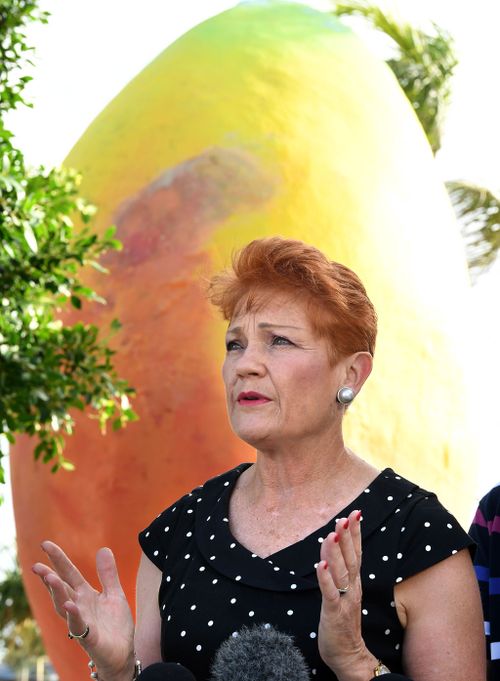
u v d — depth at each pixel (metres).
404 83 13.77
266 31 10.72
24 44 8.07
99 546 9.30
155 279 9.38
